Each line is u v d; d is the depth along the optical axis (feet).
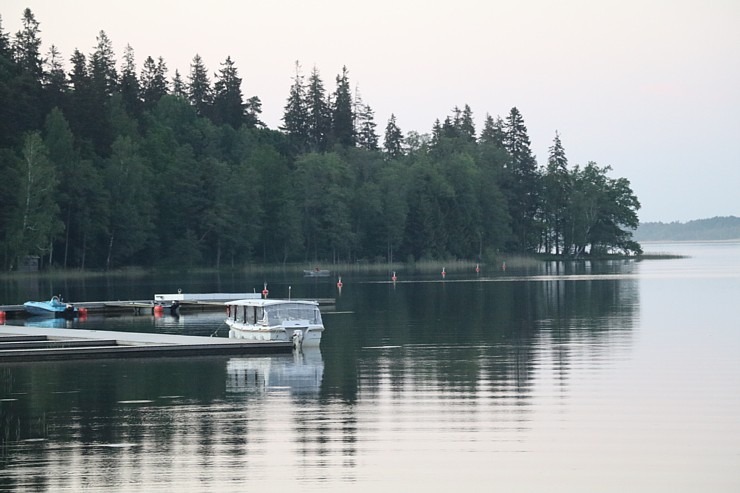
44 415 199.31
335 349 307.78
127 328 398.62
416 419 193.26
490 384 233.96
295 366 268.21
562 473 154.92
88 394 223.30
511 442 173.88
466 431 182.29
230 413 200.64
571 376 244.22
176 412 201.98
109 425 189.26
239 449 170.09
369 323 401.90
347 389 228.84
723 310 444.14
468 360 277.23
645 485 148.77
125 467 158.81
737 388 223.10
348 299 565.94
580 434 179.01
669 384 229.66
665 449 168.25
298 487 148.25
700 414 195.11
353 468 158.10
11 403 212.64
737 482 149.79
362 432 182.19
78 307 490.49
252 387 232.12
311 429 184.96
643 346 303.68
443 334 352.49
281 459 163.32
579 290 627.05
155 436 179.83
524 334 347.97
